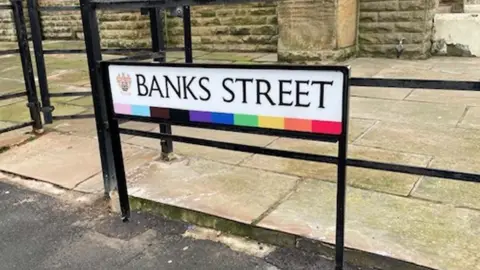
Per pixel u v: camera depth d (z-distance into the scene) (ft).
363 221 8.04
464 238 7.40
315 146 12.17
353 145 11.96
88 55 9.28
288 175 10.25
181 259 7.78
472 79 17.71
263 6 26.08
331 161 6.75
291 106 6.76
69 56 29.48
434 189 9.21
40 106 14.71
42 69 14.43
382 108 15.10
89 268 7.64
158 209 9.23
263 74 6.84
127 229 8.84
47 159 12.37
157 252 8.02
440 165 10.40
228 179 10.15
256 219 8.35
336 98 6.38
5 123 15.62
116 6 8.72
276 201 9.04
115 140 8.79
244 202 9.05
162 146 11.31
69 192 10.49
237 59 25.00
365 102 15.88
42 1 34.99
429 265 6.77
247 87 7.05
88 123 15.30
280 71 6.68
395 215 8.23
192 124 7.79
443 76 18.47
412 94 16.55
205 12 27.99
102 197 10.16
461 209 8.35
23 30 13.50
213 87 7.38
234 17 27.22
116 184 10.03
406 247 7.22
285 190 9.51
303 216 8.39
